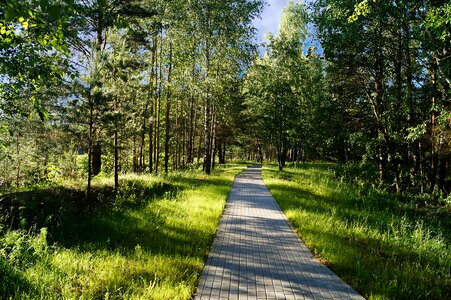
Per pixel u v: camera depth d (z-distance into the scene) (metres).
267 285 5.22
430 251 7.72
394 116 16.59
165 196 12.50
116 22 5.28
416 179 17.11
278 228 9.09
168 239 7.21
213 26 21.56
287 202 12.63
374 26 14.51
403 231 9.07
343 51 17.25
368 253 6.97
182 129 36.06
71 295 4.35
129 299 4.38
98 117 9.87
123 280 4.95
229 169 31.75
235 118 41.38
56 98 9.12
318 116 27.45
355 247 7.32
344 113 21.83
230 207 12.10
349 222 10.20
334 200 14.23
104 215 9.02
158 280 5.00
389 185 18.11
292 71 28.00
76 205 9.34
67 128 9.59
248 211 11.43
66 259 5.60
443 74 11.77
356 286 5.26
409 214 12.86
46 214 7.97
